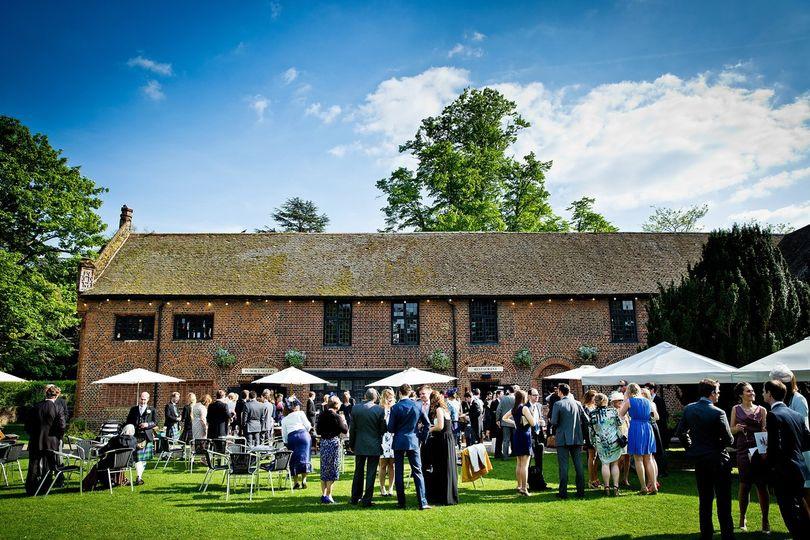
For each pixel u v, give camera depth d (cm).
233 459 941
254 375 2175
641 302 2295
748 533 702
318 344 2225
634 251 2553
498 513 798
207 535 692
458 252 2534
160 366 2166
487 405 1834
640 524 732
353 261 2458
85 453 1145
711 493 659
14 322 2417
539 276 2364
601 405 955
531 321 2277
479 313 2289
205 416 1470
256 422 1280
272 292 2234
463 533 695
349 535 689
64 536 691
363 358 2220
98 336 2177
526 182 3450
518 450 953
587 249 2564
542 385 2234
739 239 1474
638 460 927
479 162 3259
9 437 1249
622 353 2255
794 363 969
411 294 2253
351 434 890
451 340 2247
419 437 873
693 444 676
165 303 2209
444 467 880
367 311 2267
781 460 614
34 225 2634
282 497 948
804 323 1448
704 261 1548
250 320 2225
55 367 3497
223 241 2577
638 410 935
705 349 1440
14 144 2652
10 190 2506
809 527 601
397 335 2266
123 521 767
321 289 2264
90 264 2211
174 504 884
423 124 3569
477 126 3466
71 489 1022
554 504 855
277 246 2555
